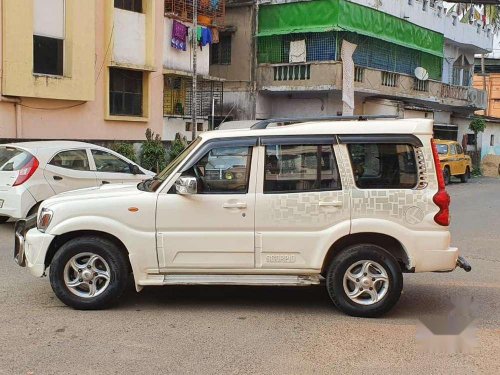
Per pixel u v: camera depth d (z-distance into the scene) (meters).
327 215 5.67
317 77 24.05
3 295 6.31
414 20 30.66
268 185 5.71
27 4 16.73
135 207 5.69
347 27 23.92
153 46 20.56
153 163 19.61
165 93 21.88
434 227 5.69
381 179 5.73
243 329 5.39
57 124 18.08
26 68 16.80
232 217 5.66
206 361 4.60
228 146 5.76
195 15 20.66
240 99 25.62
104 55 19.16
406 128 5.76
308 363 4.61
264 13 25.14
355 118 6.05
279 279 5.74
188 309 5.97
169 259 5.71
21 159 10.30
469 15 35.59
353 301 5.77
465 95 34.38
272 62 25.23
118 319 5.59
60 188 10.39
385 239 5.82
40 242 5.78
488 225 12.98
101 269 5.85
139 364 4.51
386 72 26.70
